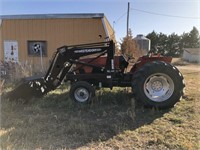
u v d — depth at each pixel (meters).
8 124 4.97
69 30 12.97
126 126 4.80
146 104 5.85
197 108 5.88
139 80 5.91
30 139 4.28
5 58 13.41
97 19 12.78
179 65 33.53
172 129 4.62
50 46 13.14
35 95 6.65
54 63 6.77
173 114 5.51
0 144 4.05
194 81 10.92
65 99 6.72
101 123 4.96
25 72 9.90
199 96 7.08
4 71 10.01
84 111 5.79
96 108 5.98
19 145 4.05
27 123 5.02
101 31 12.78
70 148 3.96
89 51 6.66
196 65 33.22
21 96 6.53
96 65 6.70
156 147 3.95
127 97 6.73
